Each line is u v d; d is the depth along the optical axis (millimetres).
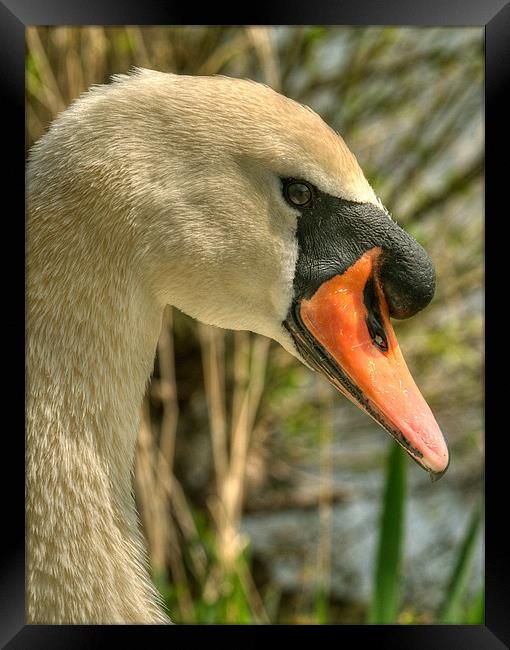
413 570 10422
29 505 4445
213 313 5043
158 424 9969
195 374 10086
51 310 4559
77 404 4539
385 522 7117
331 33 10219
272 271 4996
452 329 10789
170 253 4793
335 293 5043
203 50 9547
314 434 10648
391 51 10453
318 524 10758
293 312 5082
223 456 9438
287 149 4895
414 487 11094
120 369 4664
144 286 4773
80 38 8867
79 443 4527
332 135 5059
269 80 9523
